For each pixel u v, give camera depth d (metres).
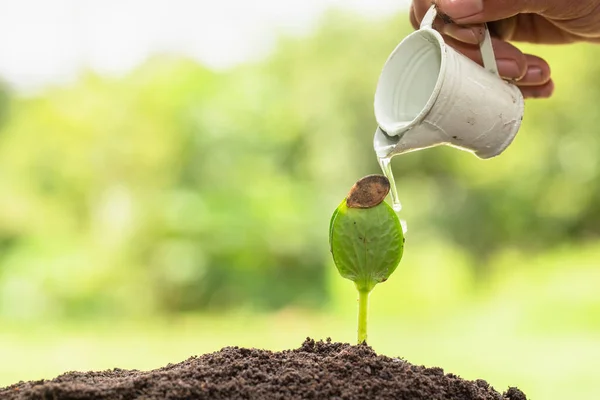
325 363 0.63
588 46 2.72
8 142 2.90
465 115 0.68
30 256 2.66
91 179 2.78
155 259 2.67
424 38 0.70
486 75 0.70
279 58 3.11
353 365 0.63
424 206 2.87
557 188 2.76
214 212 2.72
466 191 2.88
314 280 2.74
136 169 2.77
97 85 2.92
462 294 2.70
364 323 0.66
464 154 2.83
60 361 1.79
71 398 0.60
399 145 0.68
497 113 0.69
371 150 2.89
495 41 0.75
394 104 0.71
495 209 2.85
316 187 2.86
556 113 2.74
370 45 2.96
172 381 0.61
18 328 2.42
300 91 2.98
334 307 2.62
